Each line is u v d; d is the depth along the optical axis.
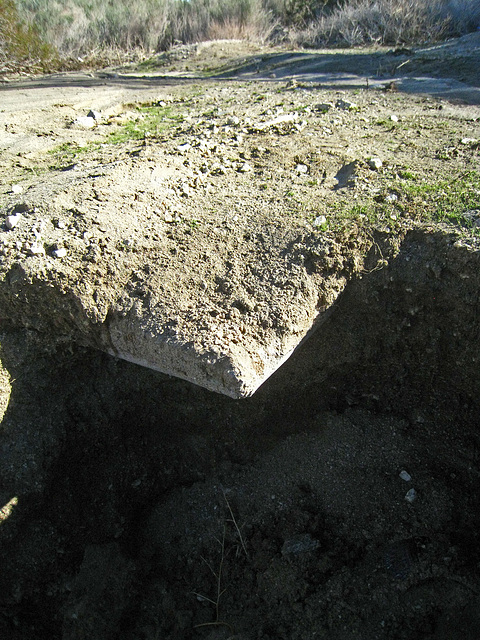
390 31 6.28
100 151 2.73
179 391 2.01
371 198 2.05
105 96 4.16
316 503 1.94
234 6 7.75
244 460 2.06
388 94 3.48
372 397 2.05
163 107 3.77
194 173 2.31
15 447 1.84
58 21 7.28
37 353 1.88
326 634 1.71
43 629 1.80
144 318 1.75
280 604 1.80
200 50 6.65
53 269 1.79
